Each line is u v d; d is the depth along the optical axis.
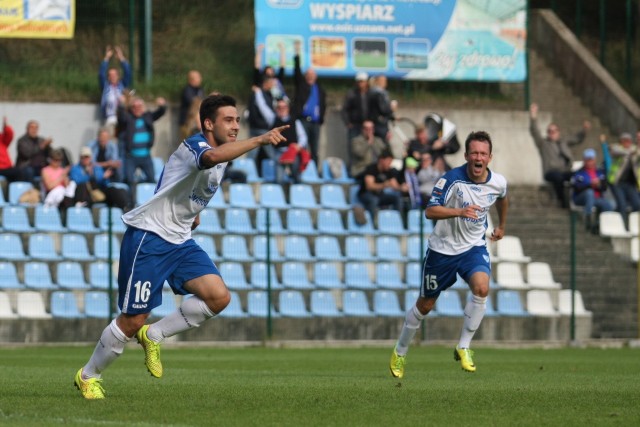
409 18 76.56
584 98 85.50
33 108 71.25
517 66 78.88
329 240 66.12
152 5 79.44
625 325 68.75
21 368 38.72
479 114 78.44
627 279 70.94
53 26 71.94
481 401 25.47
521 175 78.62
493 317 64.56
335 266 64.75
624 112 84.50
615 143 84.44
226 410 22.59
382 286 65.38
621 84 88.06
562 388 30.20
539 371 40.31
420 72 77.00
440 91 80.06
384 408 23.53
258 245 64.81
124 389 27.98
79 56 76.56
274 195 68.44
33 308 57.84
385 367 42.09
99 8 77.38
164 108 67.44
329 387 29.61
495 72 78.44
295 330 61.19
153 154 72.62
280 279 63.59
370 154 69.50
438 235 32.47
